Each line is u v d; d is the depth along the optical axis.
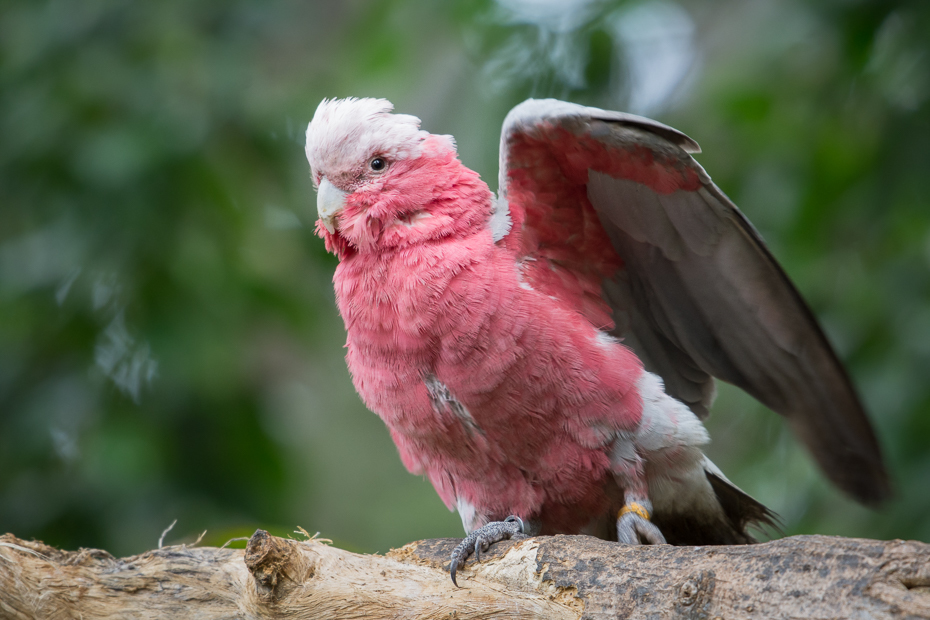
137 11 12.53
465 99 14.04
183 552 6.90
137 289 11.68
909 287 10.31
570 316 7.43
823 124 11.19
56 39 12.30
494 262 7.42
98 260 11.63
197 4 12.78
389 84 13.27
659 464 7.46
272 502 11.73
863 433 7.66
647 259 7.95
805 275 10.86
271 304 12.37
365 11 13.61
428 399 7.48
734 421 12.38
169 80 12.14
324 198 7.93
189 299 11.76
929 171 10.42
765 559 5.37
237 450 11.75
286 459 12.06
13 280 11.82
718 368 8.18
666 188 7.39
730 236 7.48
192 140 11.88
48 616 6.60
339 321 14.34
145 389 11.76
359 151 7.82
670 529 8.13
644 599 5.72
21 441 11.41
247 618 6.63
